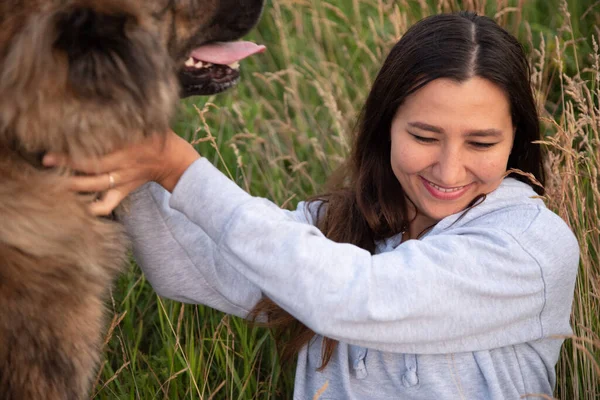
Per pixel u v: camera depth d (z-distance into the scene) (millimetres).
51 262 1986
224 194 1969
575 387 2523
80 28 1746
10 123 1795
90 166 1898
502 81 2039
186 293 2361
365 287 1912
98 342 2205
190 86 2318
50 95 1758
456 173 2072
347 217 2408
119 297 2977
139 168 1981
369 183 2381
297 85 4129
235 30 2338
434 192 2160
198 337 2922
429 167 2127
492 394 2037
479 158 2084
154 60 1888
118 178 1975
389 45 3910
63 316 2023
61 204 1984
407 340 1968
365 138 2348
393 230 2355
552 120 2633
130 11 1847
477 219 2156
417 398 2105
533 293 2023
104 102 1790
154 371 2764
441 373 2084
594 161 2879
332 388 2254
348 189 2488
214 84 2342
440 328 1973
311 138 3617
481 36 2068
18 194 1925
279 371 2748
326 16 4617
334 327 1919
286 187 3445
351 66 4262
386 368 2146
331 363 2256
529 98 2180
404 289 1923
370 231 2400
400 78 2107
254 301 2336
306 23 4660
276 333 2633
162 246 2305
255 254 1941
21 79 1735
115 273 2287
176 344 2662
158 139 1932
